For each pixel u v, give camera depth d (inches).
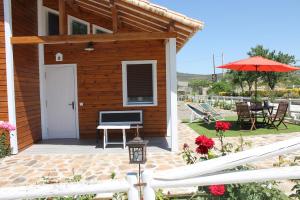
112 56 385.1
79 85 387.9
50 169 241.3
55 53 385.4
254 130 427.5
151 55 383.6
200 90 1924.2
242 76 1205.7
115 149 319.6
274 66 467.8
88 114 389.1
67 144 349.4
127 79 387.2
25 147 325.7
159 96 386.0
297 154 267.6
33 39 291.3
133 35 288.5
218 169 78.8
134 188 77.2
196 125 510.9
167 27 305.9
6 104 293.1
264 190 119.5
